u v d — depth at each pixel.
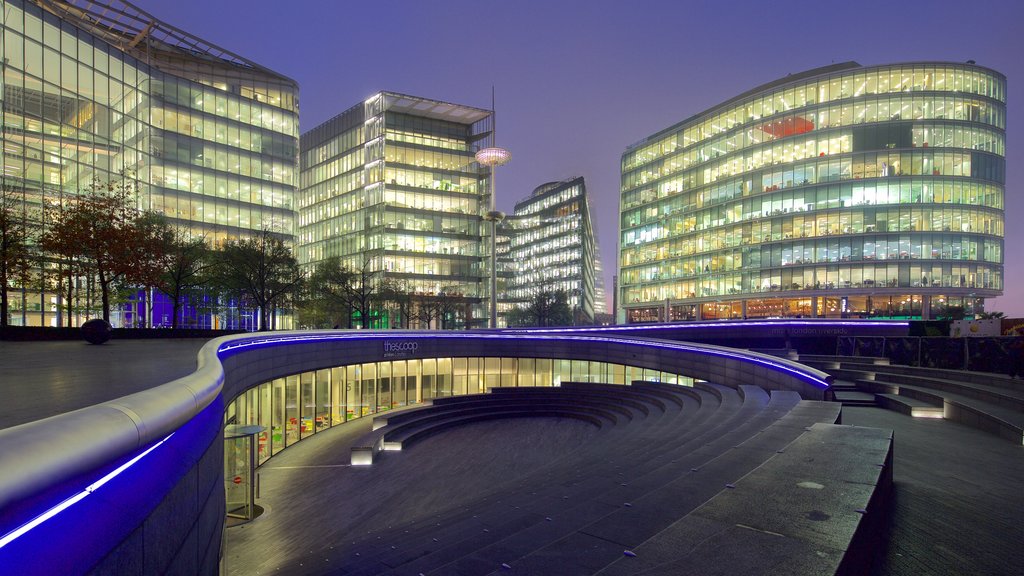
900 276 80.00
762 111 91.44
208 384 7.19
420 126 102.50
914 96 81.56
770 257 88.62
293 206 78.00
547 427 29.36
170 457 5.71
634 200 115.06
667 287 105.50
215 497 8.73
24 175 45.34
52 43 48.06
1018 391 16.61
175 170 63.81
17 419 6.04
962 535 6.56
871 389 21.64
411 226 98.62
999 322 26.86
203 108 67.38
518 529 7.72
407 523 12.78
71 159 49.62
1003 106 85.31
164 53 70.81
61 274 34.34
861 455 7.67
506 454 23.12
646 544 4.67
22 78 45.41
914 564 5.69
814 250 84.94
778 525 5.04
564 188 167.62
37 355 17.41
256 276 51.47
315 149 116.50
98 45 53.06
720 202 96.50
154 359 15.62
